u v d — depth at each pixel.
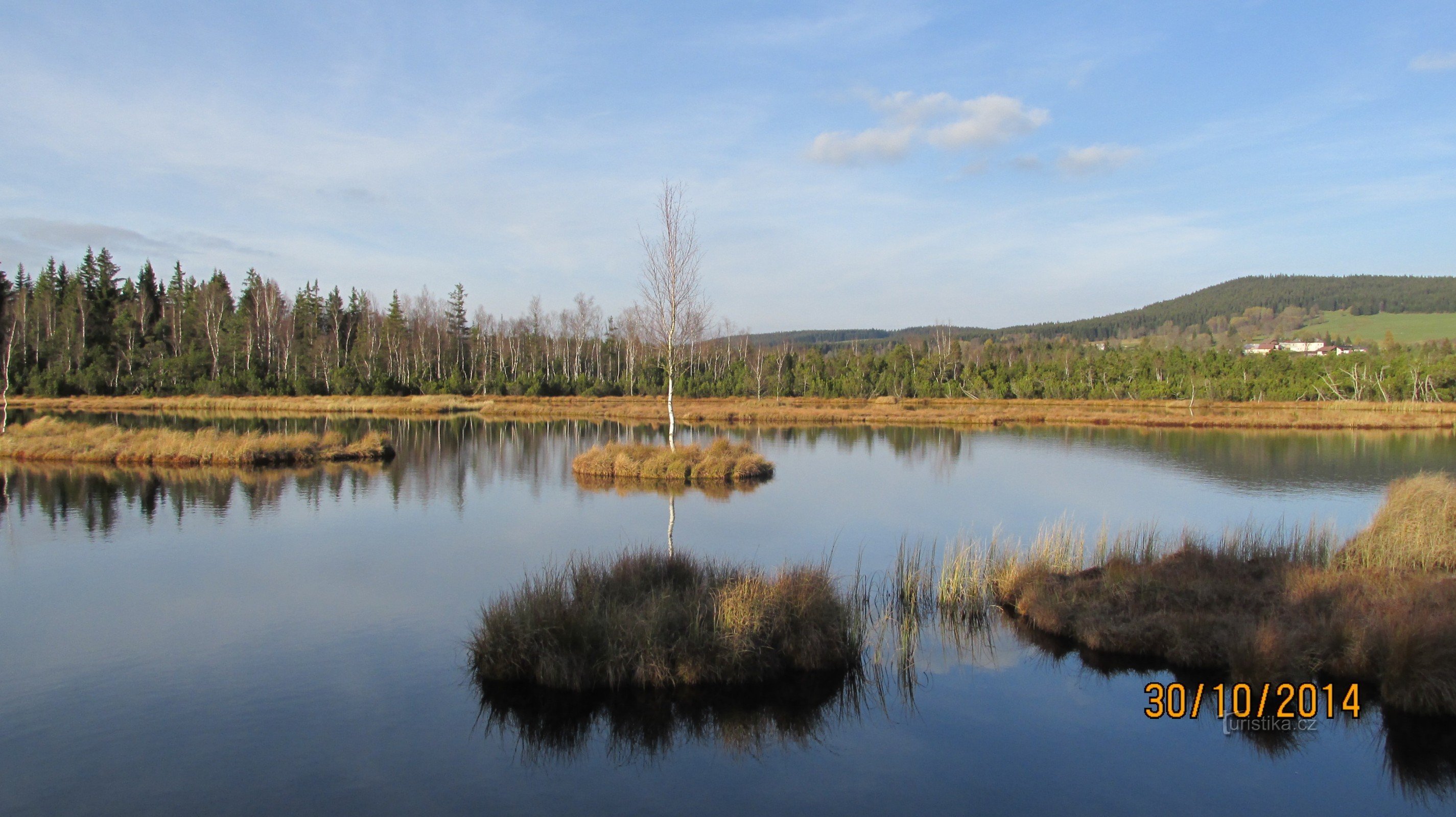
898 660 10.47
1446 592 10.68
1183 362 80.69
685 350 84.25
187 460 28.62
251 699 9.00
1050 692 9.60
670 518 18.42
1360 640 9.45
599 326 106.00
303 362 74.75
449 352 89.19
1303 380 72.06
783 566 12.18
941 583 12.51
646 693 9.18
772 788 7.40
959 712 9.09
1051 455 35.44
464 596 12.77
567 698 9.03
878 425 52.94
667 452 27.12
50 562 14.88
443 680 9.57
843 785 7.46
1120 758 8.05
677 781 7.52
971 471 29.78
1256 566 13.19
